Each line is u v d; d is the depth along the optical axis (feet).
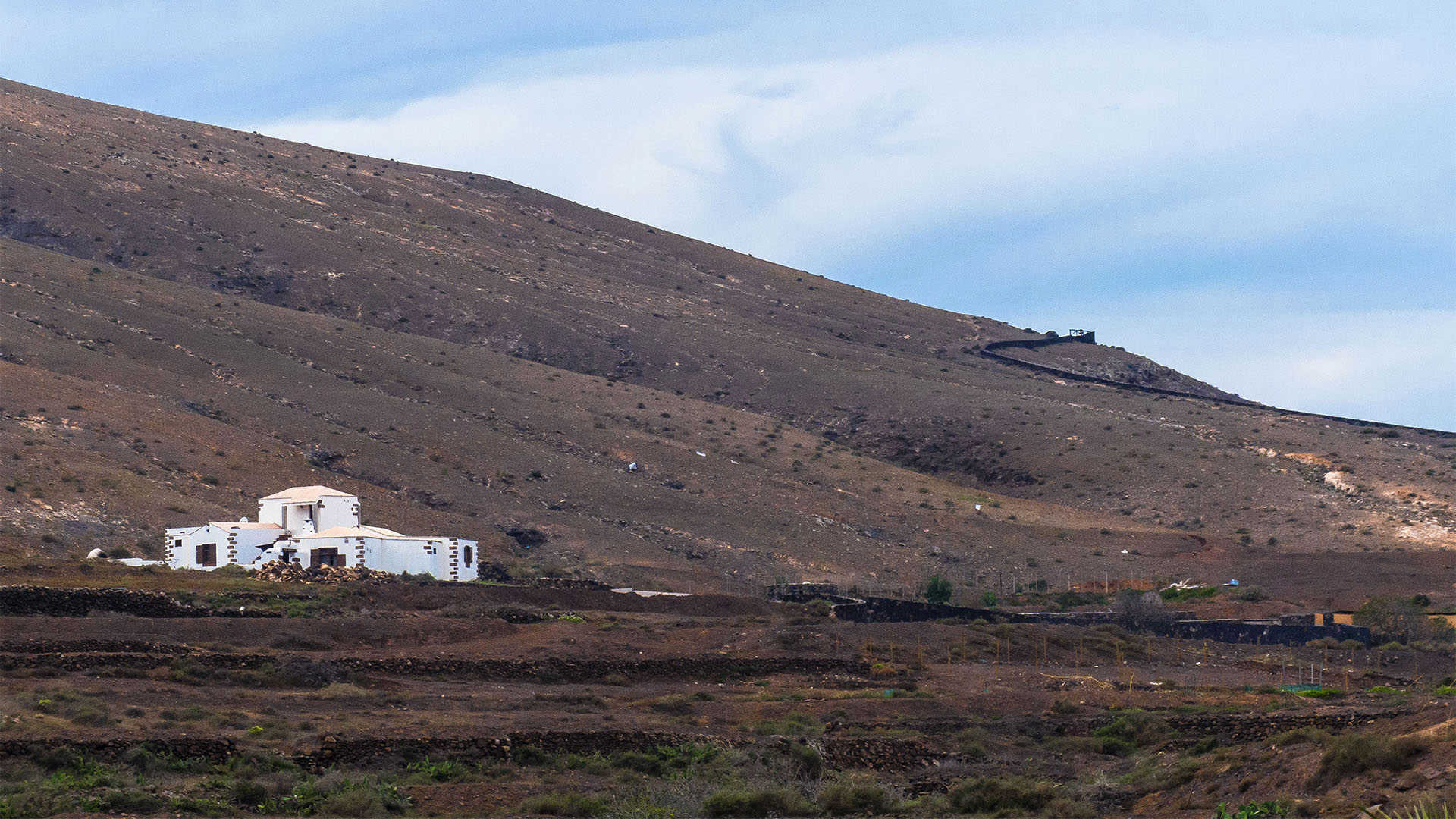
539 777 198.18
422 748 203.10
